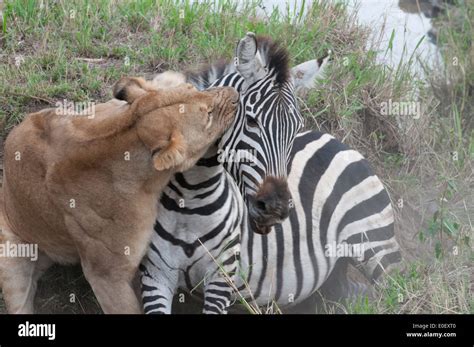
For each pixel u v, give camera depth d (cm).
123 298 700
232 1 1217
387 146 1062
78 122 698
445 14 1417
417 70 1230
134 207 679
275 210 664
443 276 862
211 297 740
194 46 1070
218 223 726
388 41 1277
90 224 684
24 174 714
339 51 1141
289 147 681
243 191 688
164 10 1134
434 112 1163
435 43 1337
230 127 688
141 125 660
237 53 684
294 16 1183
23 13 1083
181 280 750
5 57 1017
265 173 666
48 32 1053
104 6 1122
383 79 1107
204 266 737
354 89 1067
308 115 1016
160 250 729
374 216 863
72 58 1023
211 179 709
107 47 1047
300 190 824
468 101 1208
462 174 1057
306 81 733
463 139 1123
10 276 752
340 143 879
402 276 880
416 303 822
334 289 898
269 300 813
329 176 845
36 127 725
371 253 865
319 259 832
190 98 667
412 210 1018
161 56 1041
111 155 668
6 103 929
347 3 1230
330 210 838
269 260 795
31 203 714
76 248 725
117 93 696
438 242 936
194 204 715
